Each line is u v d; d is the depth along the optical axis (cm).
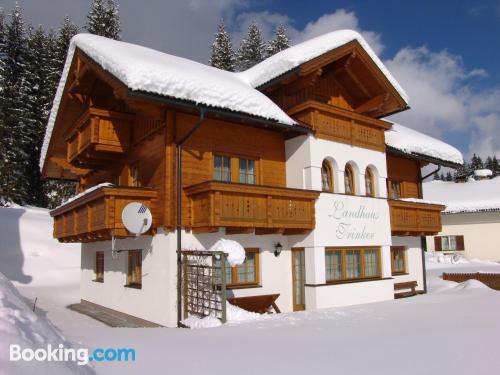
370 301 1429
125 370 541
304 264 1325
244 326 905
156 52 1450
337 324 901
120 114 1359
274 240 1319
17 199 3459
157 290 1165
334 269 1370
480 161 8600
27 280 2155
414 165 2005
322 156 1376
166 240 1137
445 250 3475
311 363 588
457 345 661
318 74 1402
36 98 3838
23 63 4031
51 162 1917
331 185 1437
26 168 3744
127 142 1380
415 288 1836
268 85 1443
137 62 1070
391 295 1520
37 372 396
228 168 1273
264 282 1270
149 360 595
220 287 1077
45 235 2694
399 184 1920
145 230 1127
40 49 4166
